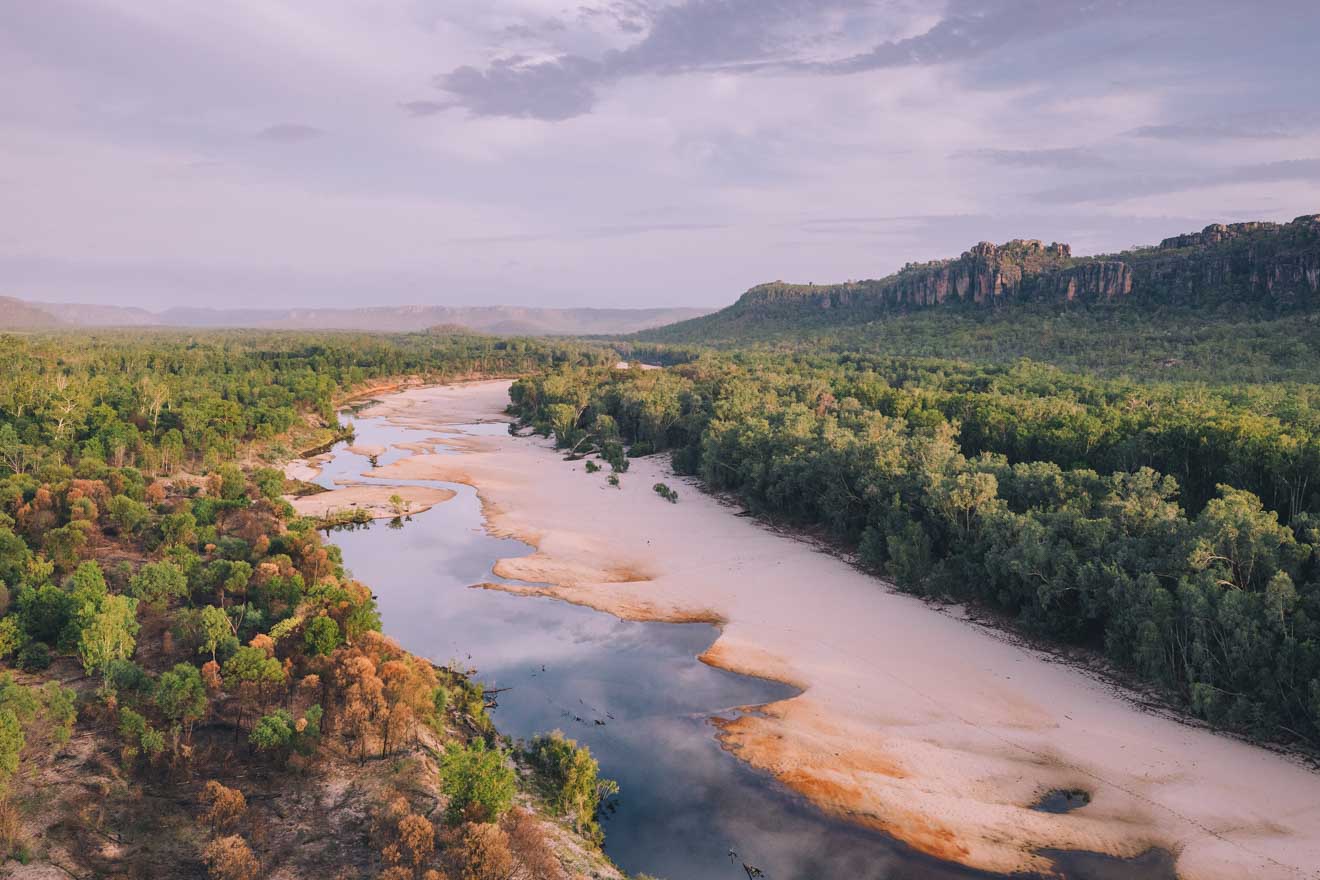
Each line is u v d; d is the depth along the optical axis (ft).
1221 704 174.09
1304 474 258.16
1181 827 143.23
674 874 134.00
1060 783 157.28
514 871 122.42
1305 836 139.44
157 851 123.13
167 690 150.41
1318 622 173.58
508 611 251.39
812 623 237.86
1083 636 216.95
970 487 259.39
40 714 148.15
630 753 171.01
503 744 171.73
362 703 158.40
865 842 141.79
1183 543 200.03
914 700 190.29
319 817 135.33
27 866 115.85
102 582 207.00
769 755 168.55
